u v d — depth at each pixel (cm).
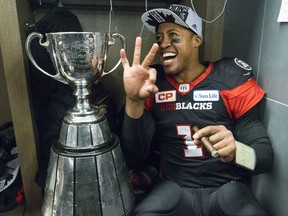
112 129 106
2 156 100
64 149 69
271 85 80
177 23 79
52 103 94
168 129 87
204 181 84
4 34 83
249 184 95
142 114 75
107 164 68
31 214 99
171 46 81
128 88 68
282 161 76
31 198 99
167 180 88
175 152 87
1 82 117
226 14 109
